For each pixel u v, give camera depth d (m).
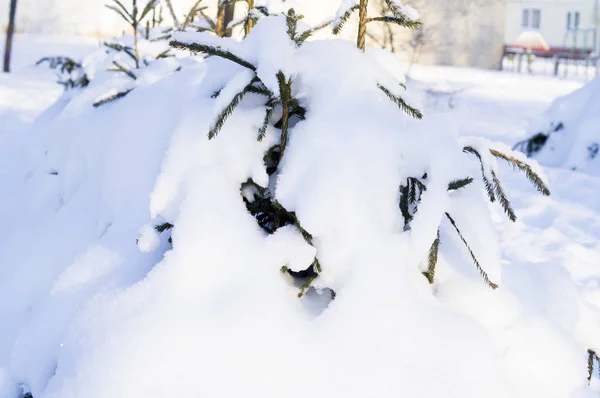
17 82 11.87
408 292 1.46
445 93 12.38
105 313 1.49
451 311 1.48
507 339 1.58
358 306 1.43
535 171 1.65
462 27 20.86
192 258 1.49
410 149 1.54
